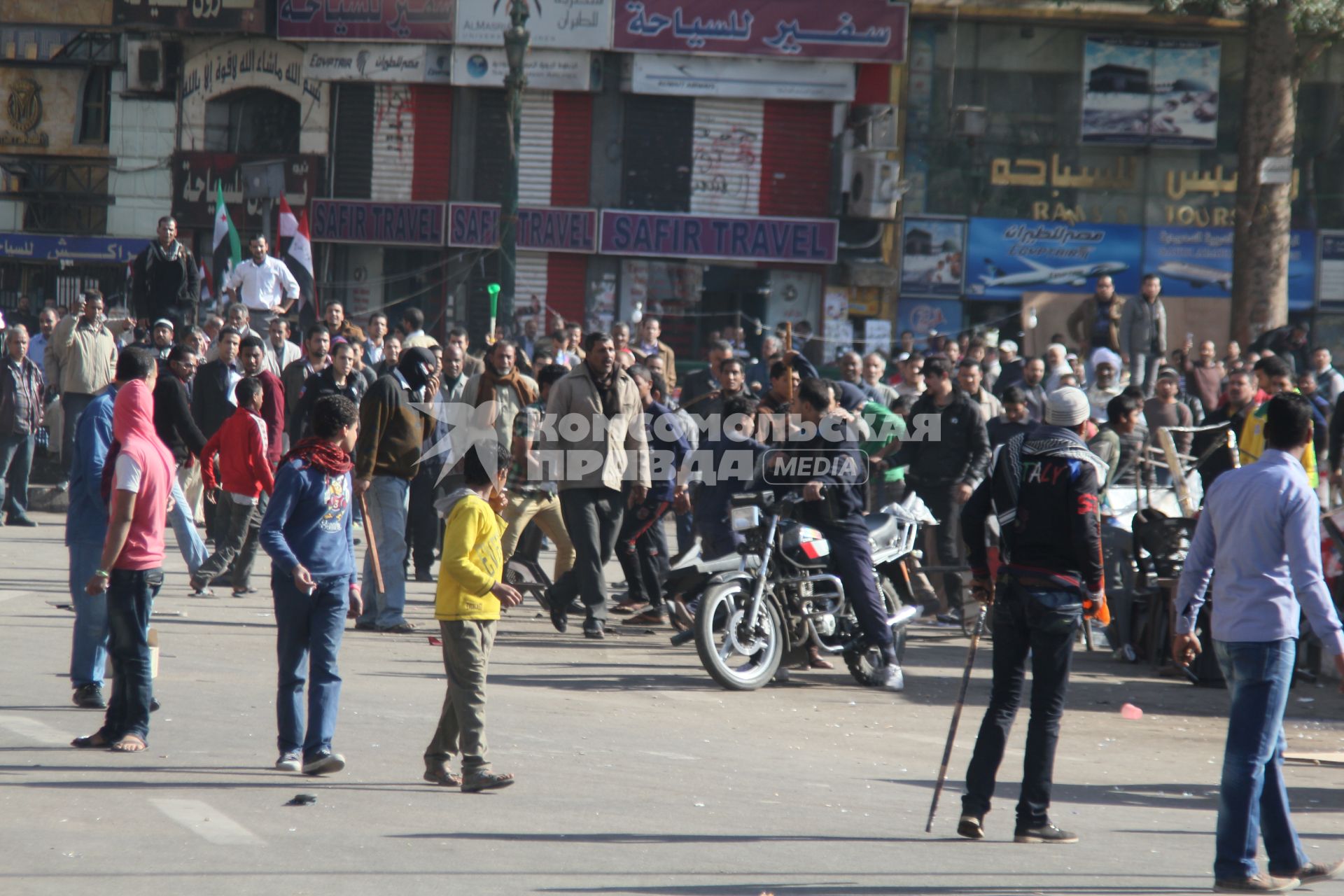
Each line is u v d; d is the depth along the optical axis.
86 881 19.19
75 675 30.91
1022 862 22.27
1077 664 44.78
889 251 115.75
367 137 115.00
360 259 115.25
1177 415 57.84
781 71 112.81
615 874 20.55
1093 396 66.44
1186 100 117.12
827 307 114.69
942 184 116.75
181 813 22.91
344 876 19.86
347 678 35.91
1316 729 36.16
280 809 23.55
